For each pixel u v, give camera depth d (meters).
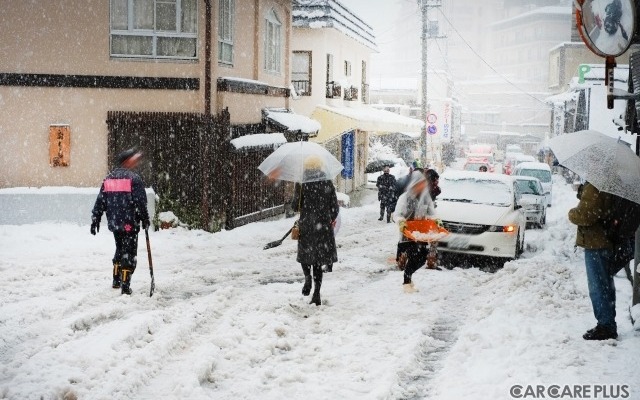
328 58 30.00
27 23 16.97
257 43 21.00
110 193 9.09
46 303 8.32
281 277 11.34
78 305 8.42
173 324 7.62
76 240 14.04
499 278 10.92
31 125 17.22
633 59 10.20
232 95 18.70
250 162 19.75
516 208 14.40
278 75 23.34
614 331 7.09
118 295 9.14
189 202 17.78
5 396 5.22
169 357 6.64
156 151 17.67
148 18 17.28
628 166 6.86
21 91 17.12
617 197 6.91
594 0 6.67
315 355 6.96
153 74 17.34
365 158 37.56
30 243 13.44
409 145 52.84
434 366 6.68
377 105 60.25
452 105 66.00
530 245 16.03
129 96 17.38
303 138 22.83
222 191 17.64
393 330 7.86
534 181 22.48
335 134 26.69
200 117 17.31
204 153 17.36
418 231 9.85
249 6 20.41
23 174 17.31
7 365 6.03
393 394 5.75
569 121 45.38
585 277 10.62
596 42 6.75
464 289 10.58
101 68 17.22
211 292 9.85
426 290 10.27
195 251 14.07
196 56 17.39
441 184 15.33
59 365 5.98
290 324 7.93
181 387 5.73
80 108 17.27
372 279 11.48
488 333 7.41
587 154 6.94
